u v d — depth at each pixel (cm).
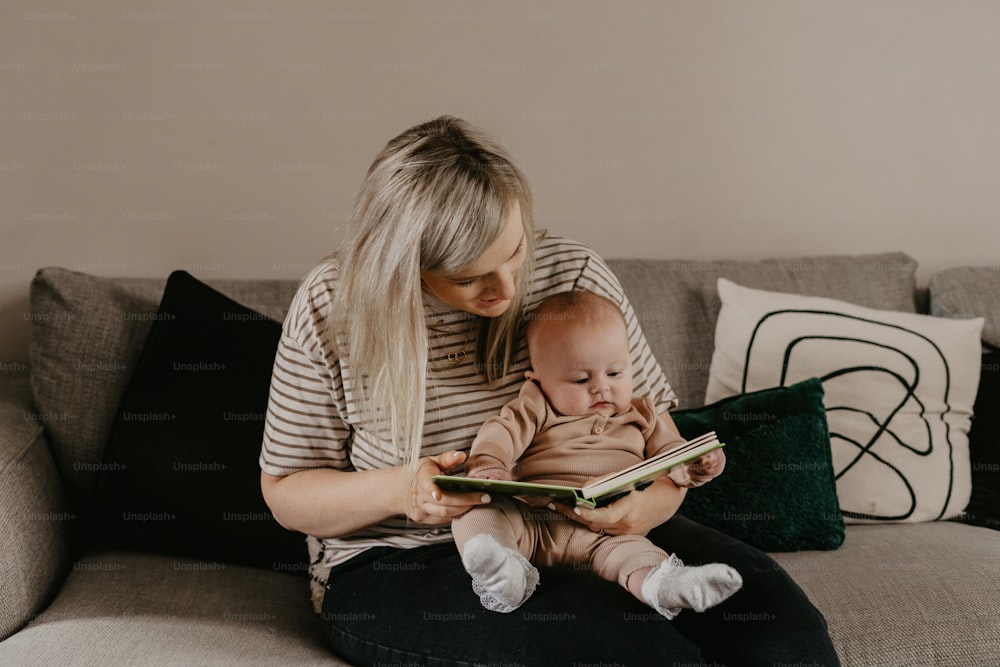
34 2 204
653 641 117
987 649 143
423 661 123
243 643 134
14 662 127
